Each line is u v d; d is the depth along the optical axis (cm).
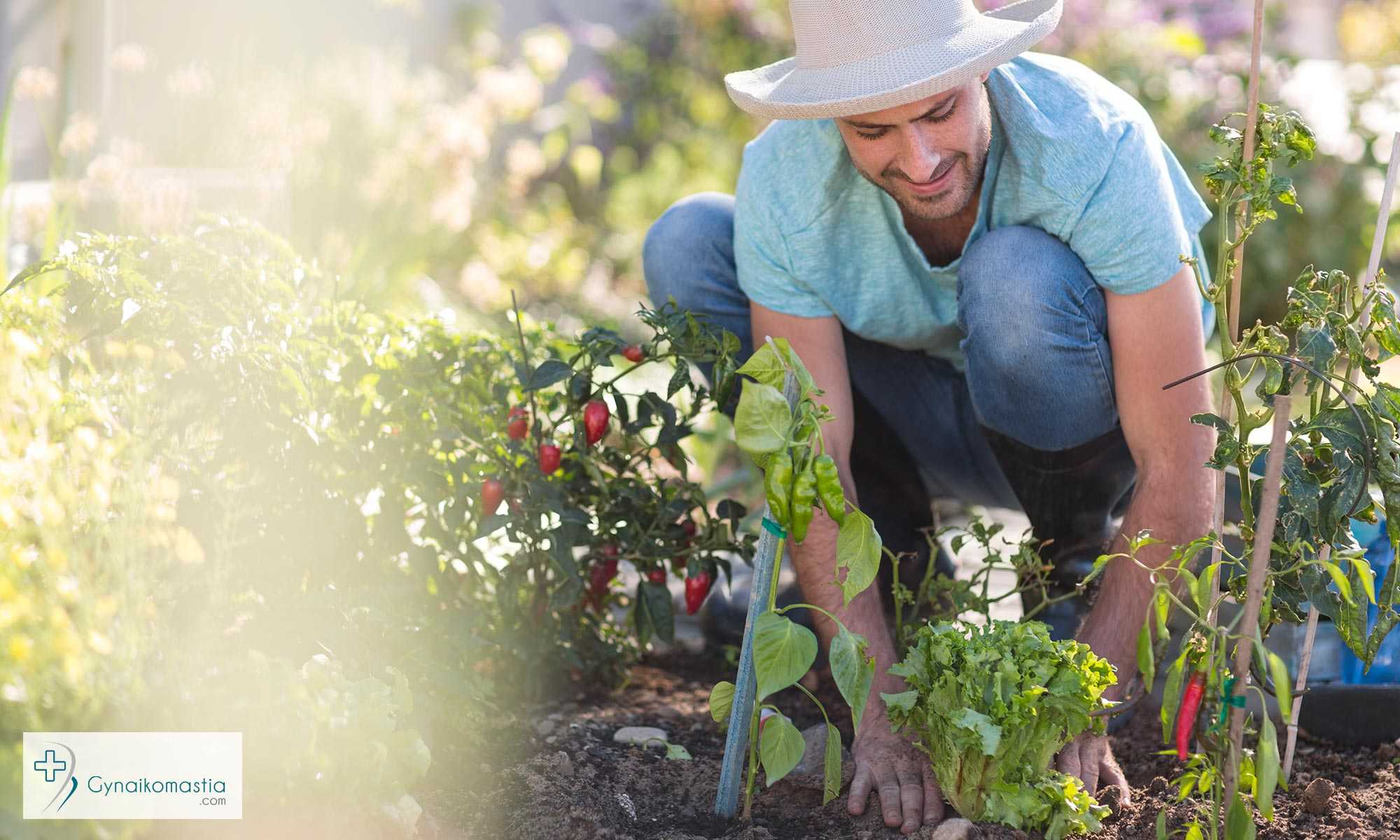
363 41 544
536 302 554
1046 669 173
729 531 248
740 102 199
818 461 173
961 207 205
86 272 201
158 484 174
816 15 193
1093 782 188
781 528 178
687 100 681
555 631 248
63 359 199
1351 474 165
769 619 175
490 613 247
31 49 453
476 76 603
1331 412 168
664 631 246
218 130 404
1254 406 398
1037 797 177
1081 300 213
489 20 627
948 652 177
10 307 191
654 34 696
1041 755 177
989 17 206
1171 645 254
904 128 190
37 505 155
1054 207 208
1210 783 164
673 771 210
